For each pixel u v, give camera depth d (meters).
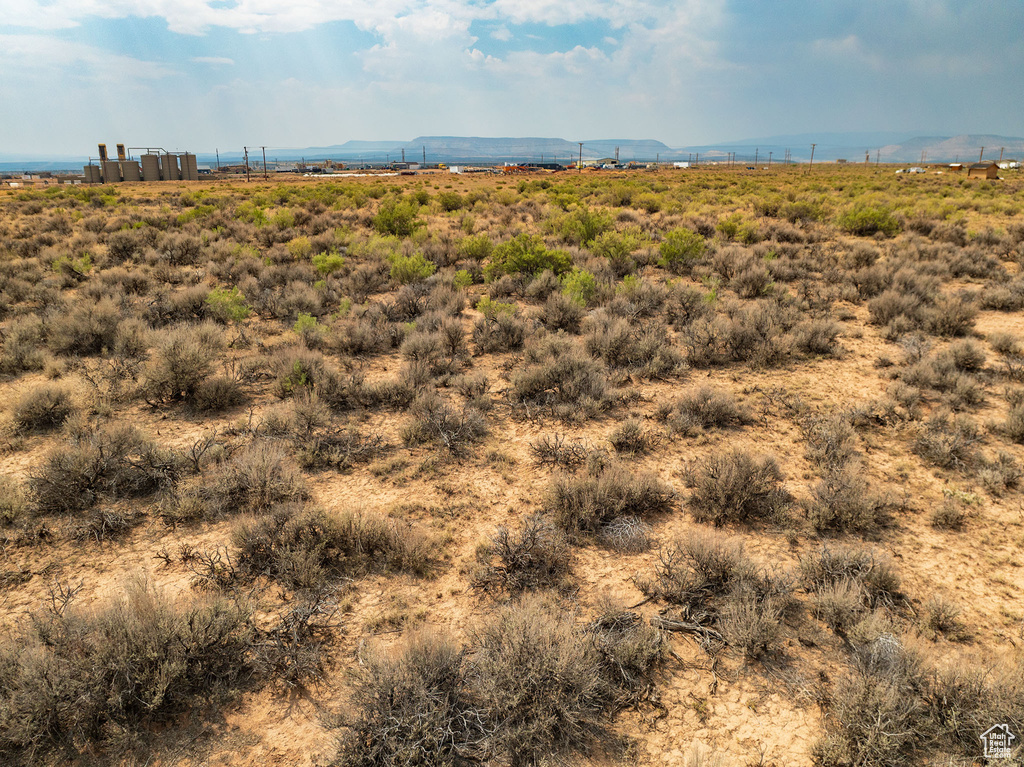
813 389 10.33
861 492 6.62
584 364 10.36
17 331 11.93
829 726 4.07
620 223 30.28
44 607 4.99
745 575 5.30
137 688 4.17
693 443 8.37
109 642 4.16
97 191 57.59
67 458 6.71
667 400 9.44
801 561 5.63
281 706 4.23
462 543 6.18
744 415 9.09
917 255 20.48
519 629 4.32
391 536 5.89
